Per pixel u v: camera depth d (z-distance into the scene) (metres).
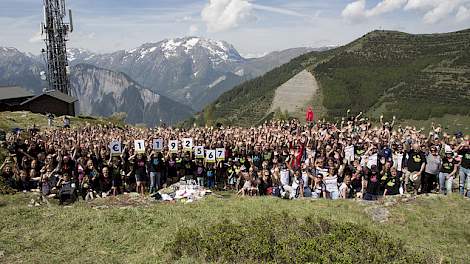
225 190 27.50
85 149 27.19
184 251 14.25
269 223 15.62
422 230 17.42
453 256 14.68
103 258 14.54
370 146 25.39
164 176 27.45
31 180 26.02
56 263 14.09
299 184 23.98
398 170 23.55
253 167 25.53
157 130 38.03
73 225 17.62
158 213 19.08
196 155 27.81
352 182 23.22
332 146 26.92
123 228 17.20
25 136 38.00
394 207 19.95
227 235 14.34
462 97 174.12
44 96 85.44
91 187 25.20
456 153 22.86
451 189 22.52
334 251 12.79
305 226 14.95
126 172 27.03
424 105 175.62
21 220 18.30
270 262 12.54
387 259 12.95
